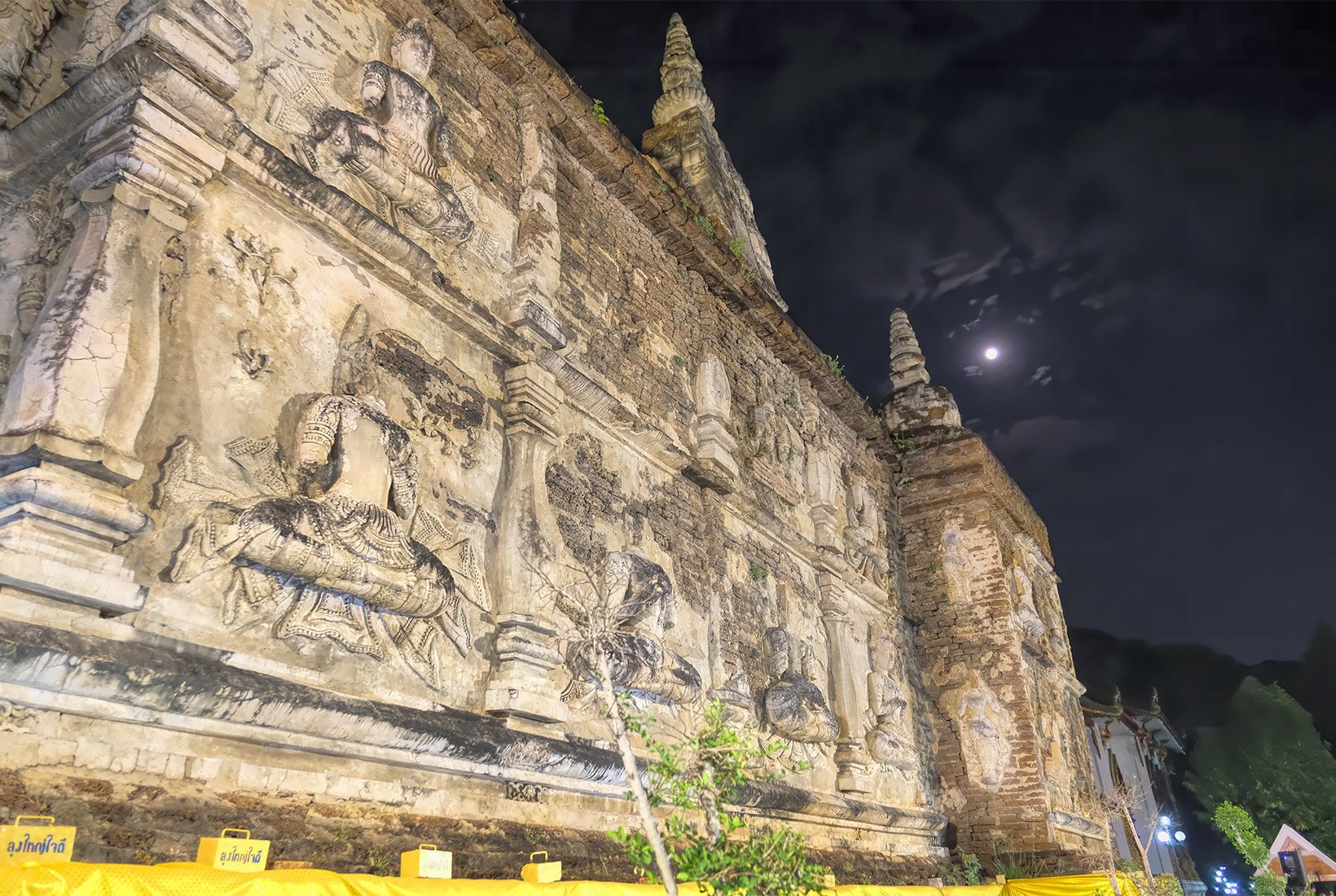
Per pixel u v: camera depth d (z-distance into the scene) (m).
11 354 4.20
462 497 5.85
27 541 3.49
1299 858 16.53
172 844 3.65
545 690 5.73
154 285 4.27
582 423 7.32
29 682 3.38
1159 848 25.30
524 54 7.61
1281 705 29.62
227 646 4.15
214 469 4.36
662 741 6.97
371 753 4.59
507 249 7.02
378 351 5.52
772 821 8.24
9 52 4.61
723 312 10.48
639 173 8.77
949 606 13.30
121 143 4.33
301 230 5.26
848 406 12.80
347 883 3.40
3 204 4.59
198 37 4.69
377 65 6.07
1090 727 26.00
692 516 8.55
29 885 2.62
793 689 8.87
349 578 4.66
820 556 10.70
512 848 5.26
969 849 11.93
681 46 14.11
